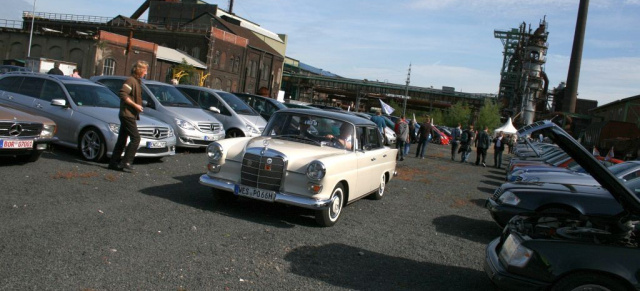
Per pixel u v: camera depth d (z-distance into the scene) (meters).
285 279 4.45
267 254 5.10
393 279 4.83
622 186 4.06
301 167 6.38
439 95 91.12
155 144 9.50
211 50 62.22
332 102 110.62
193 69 56.91
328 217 6.46
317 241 5.84
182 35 63.56
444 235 7.05
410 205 9.16
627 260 3.64
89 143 9.18
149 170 9.19
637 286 3.54
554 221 4.81
